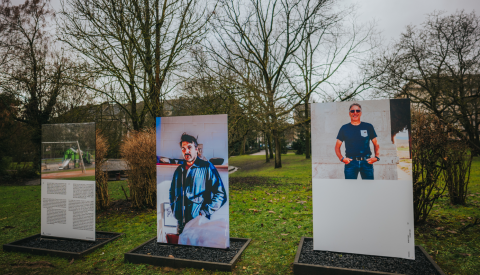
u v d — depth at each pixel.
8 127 18.55
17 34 17.77
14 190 13.79
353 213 3.96
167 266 3.98
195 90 13.16
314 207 4.13
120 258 4.35
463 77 15.77
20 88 17.19
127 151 7.43
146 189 7.58
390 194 3.81
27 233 5.93
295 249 4.43
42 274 3.87
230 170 23.17
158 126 4.79
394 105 3.82
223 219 4.41
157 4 10.21
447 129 5.30
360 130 3.94
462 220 5.61
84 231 5.02
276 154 22.08
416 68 15.85
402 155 3.78
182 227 4.60
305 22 17.02
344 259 3.83
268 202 8.42
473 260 3.84
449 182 6.86
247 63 16.34
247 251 4.43
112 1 9.66
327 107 4.07
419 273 3.39
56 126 5.27
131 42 10.53
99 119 13.54
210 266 3.81
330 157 4.06
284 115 14.98
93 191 4.95
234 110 13.28
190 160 4.60
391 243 3.80
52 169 5.27
